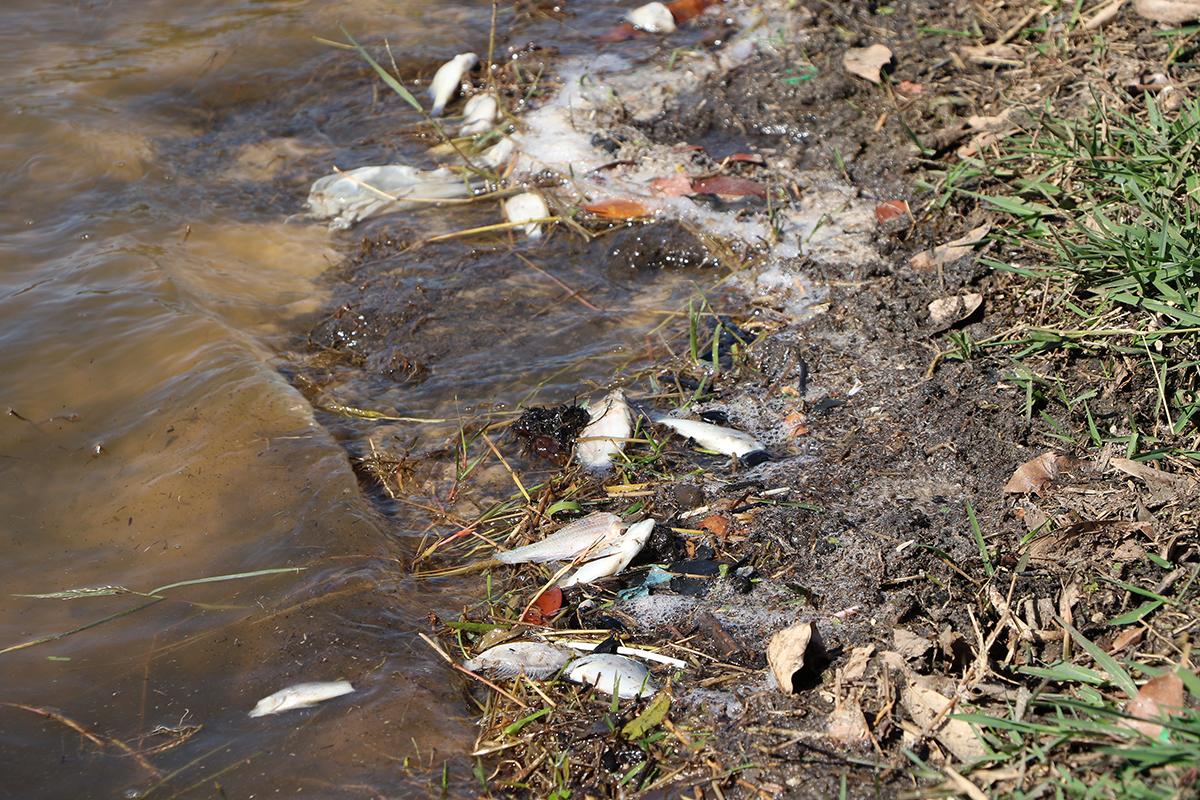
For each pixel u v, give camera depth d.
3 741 3.15
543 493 3.92
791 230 5.11
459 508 3.94
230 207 5.60
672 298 4.89
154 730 3.20
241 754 3.12
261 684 3.32
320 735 3.17
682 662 3.28
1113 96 5.11
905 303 4.51
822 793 2.85
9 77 6.43
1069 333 4.04
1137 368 3.85
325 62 6.74
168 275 5.00
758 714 3.08
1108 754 2.66
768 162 5.56
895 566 3.41
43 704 3.27
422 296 4.95
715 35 6.62
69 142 5.91
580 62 6.53
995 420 3.88
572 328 4.75
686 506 3.81
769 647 3.19
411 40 6.87
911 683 3.02
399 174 5.72
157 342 4.59
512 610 3.52
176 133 6.16
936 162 5.30
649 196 5.43
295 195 5.72
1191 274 3.83
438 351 4.66
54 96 6.26
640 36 6.75
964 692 2.96
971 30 6.12
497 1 7.28
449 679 3.33
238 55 6.77
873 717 2.99
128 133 6.05
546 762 3.07
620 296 4.94
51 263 5.08
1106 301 4.05
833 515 3.67
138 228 5.36
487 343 4.70
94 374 4.45
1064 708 2.88
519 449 4.15
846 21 6.39
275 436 4.19
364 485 4.05
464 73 6.42
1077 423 3.79
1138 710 2.76
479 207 5.56
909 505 3.64
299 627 3.49
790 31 6.45
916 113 5.61
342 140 6.14
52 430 4.21
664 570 3.59
